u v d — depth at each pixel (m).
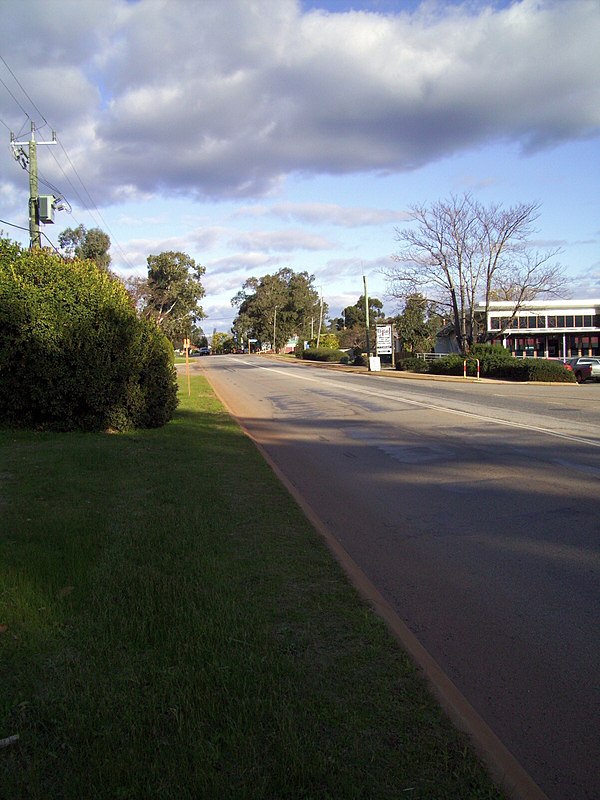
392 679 3.59
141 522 6.56
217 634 3.98
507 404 20.83
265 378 41.09
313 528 6.62
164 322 65.69
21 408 13.44
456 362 41.75
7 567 5.09
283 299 117.44
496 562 5.88
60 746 2.93
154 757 2.83
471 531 6.90
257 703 3.25
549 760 3.04
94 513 6.86
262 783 2.68
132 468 9.52
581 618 4.64
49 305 13.01
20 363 13.14
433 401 22.44
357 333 86.44
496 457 11.33
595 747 3.14
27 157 25.39
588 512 7.52
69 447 11.30
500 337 55.88
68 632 4.04
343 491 9.05
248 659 3.70
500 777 2.81
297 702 3.30
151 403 14.64
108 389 13.43
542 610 4.79
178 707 3.19
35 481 8.42
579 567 5.69
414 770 2.83
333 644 4.01
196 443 12.49
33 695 3.33
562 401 21.62
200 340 171.62
